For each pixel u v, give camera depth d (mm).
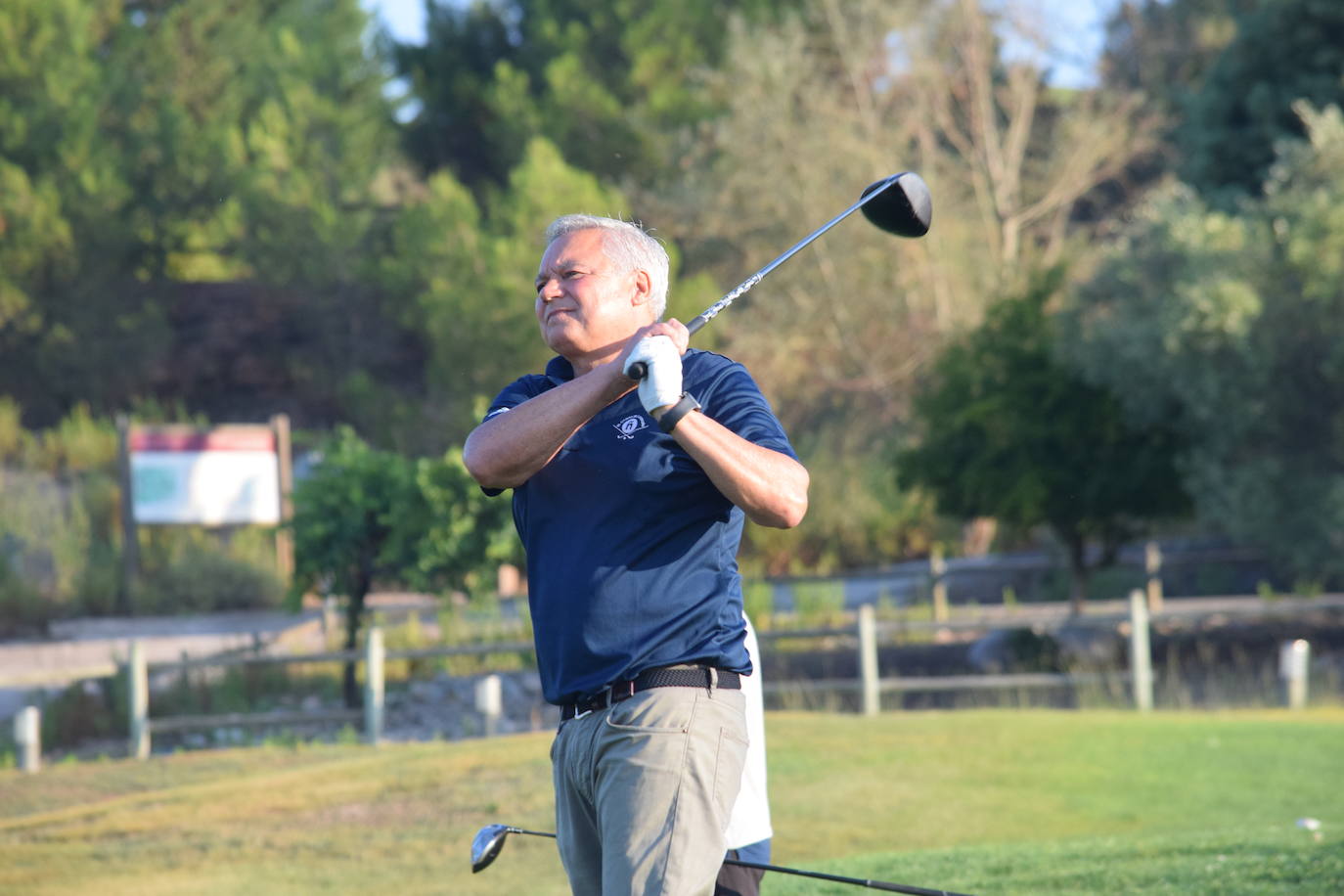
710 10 51938
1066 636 25250
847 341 46156
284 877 11648
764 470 4613
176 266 53250
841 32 48688
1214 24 56438
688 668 4809
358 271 48781
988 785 13883
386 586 38969
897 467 29266
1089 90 52812
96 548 38312
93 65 49438
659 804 4676
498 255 43312
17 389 48656
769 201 45781
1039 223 54312
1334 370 23656
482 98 53031
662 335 4699
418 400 46531
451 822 13211
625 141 50031
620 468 4867
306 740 20578
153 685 23891
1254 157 35094
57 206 46281
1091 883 9320
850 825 12547
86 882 11719
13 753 19969
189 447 35156
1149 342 24938
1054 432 26375
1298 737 16172
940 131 56062
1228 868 9484
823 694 22406
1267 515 24312
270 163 49094
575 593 4844
